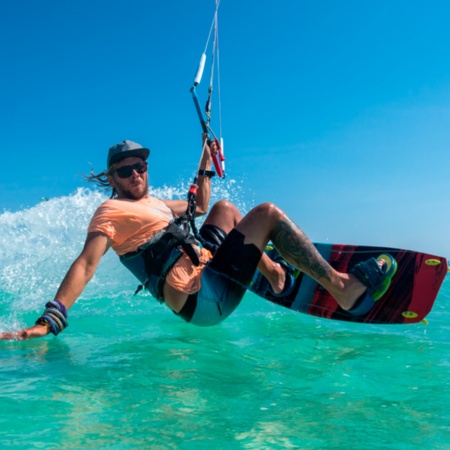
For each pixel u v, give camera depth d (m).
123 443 1.74
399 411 2.10
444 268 3.65
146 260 3.06
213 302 3.00
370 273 3.29
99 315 4.17
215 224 3.56
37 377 2.41
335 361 2.88
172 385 2.35
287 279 3.93
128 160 3.26
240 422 1.96
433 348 3.19
